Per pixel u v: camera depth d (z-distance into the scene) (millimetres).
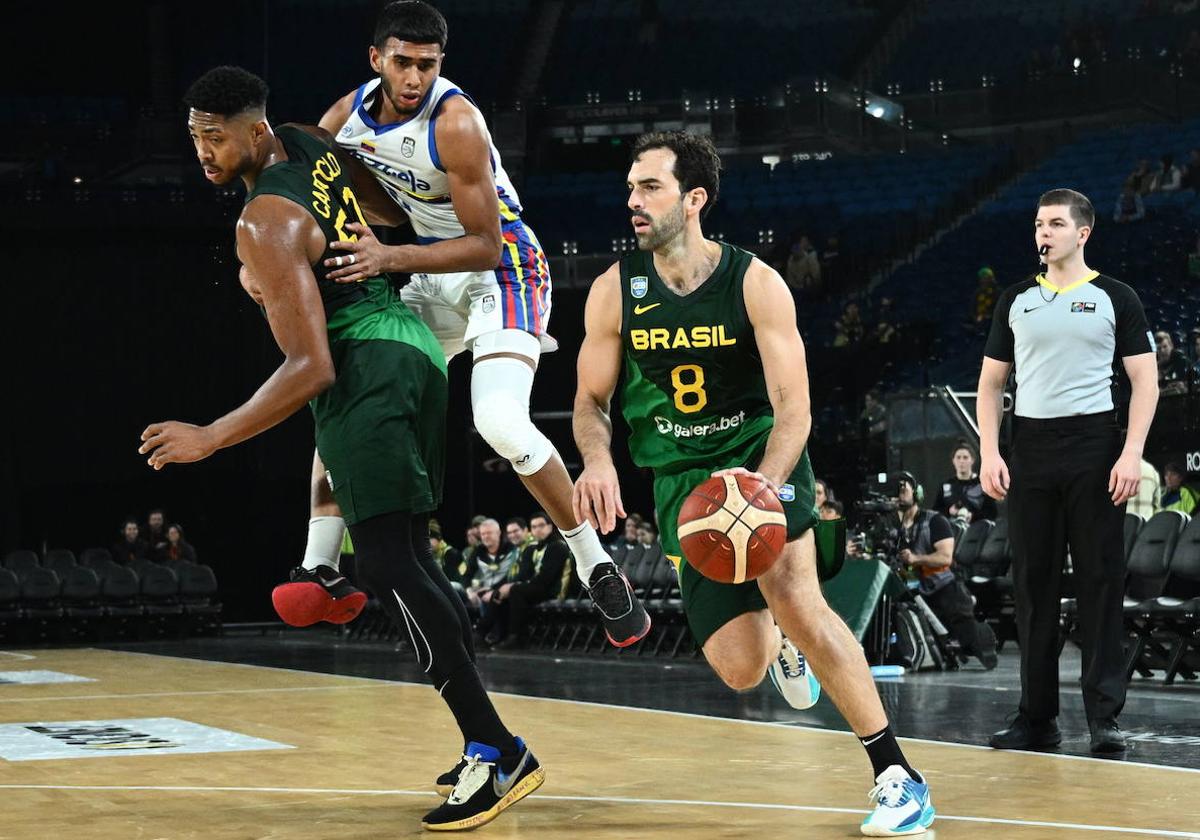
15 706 7023
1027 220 19875
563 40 24391
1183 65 20891
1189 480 12945
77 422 17172
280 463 17625
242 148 3543
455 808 3373
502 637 12164
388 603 3518
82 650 13320
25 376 17031
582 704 6715
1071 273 4855
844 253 19844
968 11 24344
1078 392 4793
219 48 21359
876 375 17859
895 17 24344
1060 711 6000
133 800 3891
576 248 19125
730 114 22141
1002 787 3896
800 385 3312
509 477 18281
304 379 3371
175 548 16203
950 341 18141
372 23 23188
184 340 17391
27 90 21500
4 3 21109
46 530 17125
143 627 15562
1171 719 5695
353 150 3848
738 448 3506
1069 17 23781
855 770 4371
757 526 3018
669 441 3547
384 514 3512
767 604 3355
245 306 17469
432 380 3674
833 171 21688
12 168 19453
